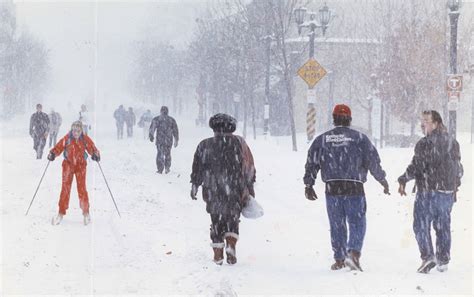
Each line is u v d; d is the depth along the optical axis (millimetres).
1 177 47906
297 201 38438
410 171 21844
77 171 29953
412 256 24375
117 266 21844
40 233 27125
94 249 24453
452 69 50500
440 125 21750
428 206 21422
